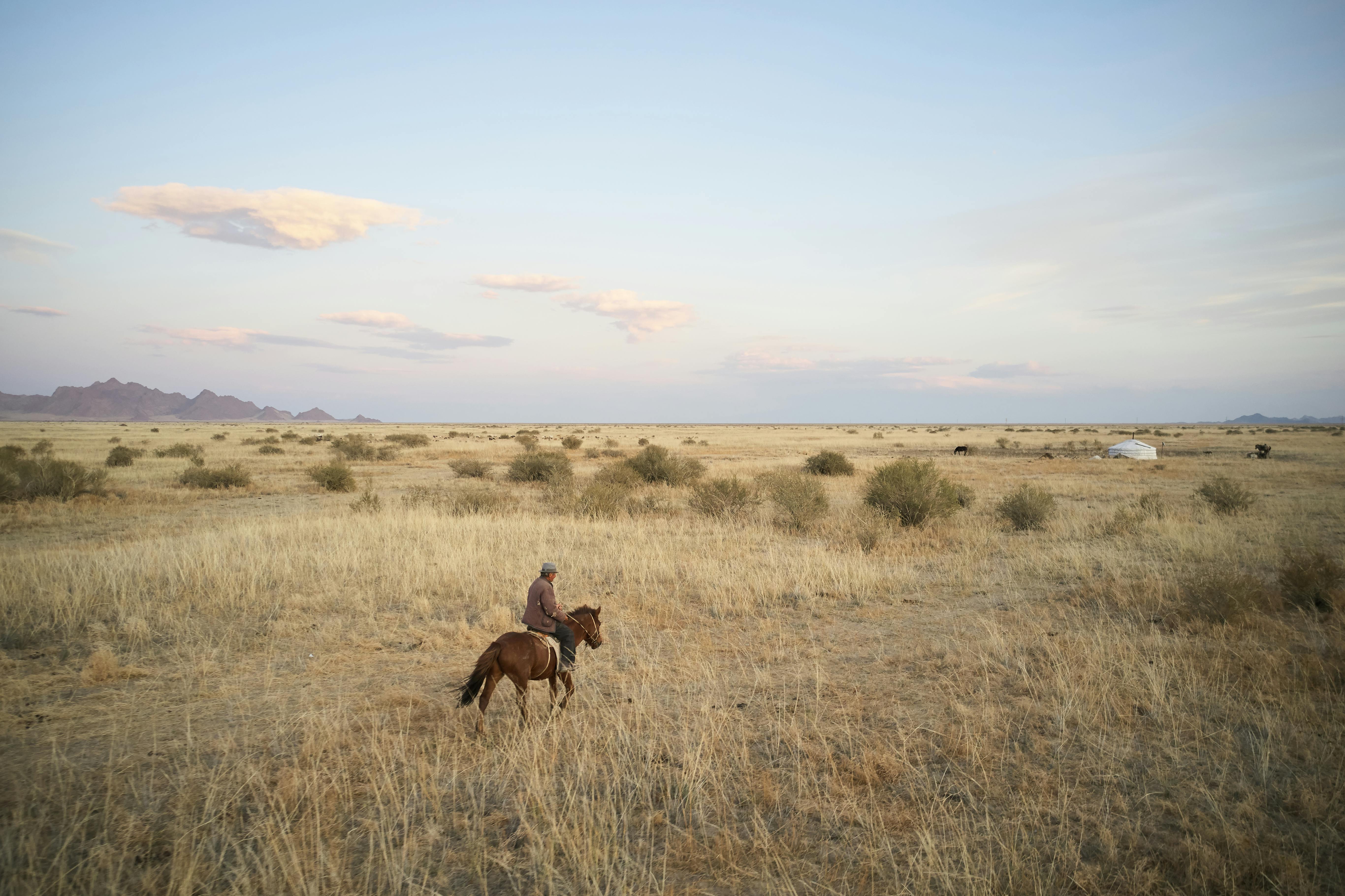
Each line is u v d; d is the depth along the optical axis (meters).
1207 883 4.55
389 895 4.50
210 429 137.50
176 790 5.78
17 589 11.42
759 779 5.98
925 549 17.12
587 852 4.76
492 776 6.04
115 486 29.83
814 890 4.53
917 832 5.14
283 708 7.56
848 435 111.56
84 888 4.48
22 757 6.42
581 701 7.83
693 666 9.07
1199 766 6.05
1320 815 5.20
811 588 13.19
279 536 17.20
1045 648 9.34
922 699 7.80
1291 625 10.13
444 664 9.21
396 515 20.52
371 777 5.94
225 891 4.51
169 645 9.87
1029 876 4.58
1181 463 44.44
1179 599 11.45
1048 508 20.64
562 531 18.88
